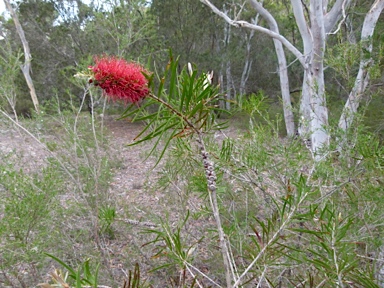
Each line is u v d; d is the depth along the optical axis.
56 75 14.59
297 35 15.69
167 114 1.33
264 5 15.56
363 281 1.58
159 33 14.04
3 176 2.80
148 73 1.25
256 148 2.61
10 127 3.96
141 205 4.46
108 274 3.20
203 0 7.38
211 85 1.37
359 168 2.37
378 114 6.27
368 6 10.62
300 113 3.53
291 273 2.70
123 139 10.88
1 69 3.79
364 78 3.99
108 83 1.19
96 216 3.29
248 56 16.23
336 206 2.35
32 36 14.64
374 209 2.44
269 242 1.68
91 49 14.20
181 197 3.37
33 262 2.84
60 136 4.44
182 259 1.71
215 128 1.60
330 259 1.81
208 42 15.72
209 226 3.53
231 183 3.33
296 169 2.59
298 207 1.83
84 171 3.85
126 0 5.25
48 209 2.88
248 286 2.71
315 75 6.29
